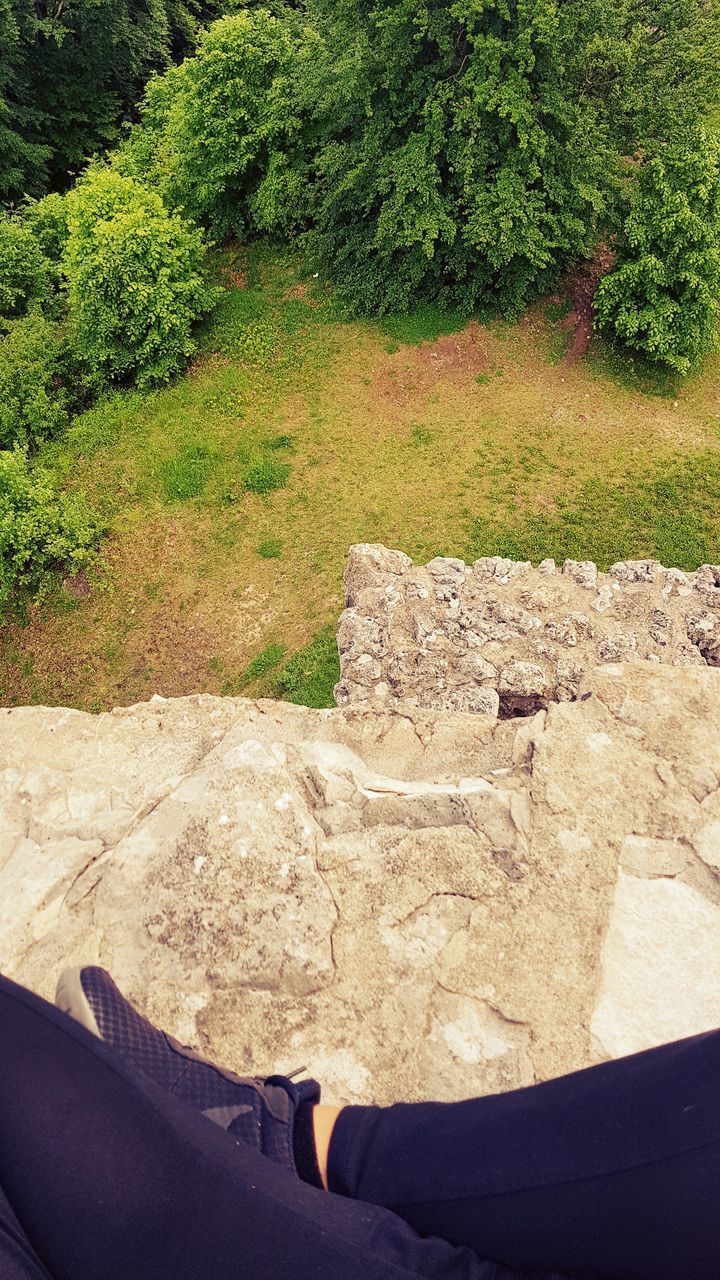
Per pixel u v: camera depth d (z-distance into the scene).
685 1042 1.31
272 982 2.18
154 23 25.59
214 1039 2.10
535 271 17.84
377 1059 2.06
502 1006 2.12
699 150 16.58
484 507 16.19
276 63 19.20
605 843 2.37
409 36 15.78
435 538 15.77
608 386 18.14
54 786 2.76
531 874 2.33
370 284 19.06
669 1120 1.21
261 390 18.52
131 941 2.28
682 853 2.34
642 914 2.25
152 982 2.20
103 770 2.86
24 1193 1.12
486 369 18.41
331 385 18.45
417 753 3.02
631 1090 1.27
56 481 17.28
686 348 17.80
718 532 15.55
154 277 17.91
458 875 2.34
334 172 18.03
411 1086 2.02
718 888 2.29
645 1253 1.21
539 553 15.41
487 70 15.70
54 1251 1.12
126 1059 1.38
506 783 2.62
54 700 14.92
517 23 15.36
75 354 18.48
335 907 2.30
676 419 17.56
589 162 16.52
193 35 27.80
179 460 17.42
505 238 16.61
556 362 18.50
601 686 2.73
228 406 18.22
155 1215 1.14
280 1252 1.15
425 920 2.27
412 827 2.54
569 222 17.11
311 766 2.70
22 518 15.63
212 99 18.92
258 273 20.56
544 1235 1.25
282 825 2.44
